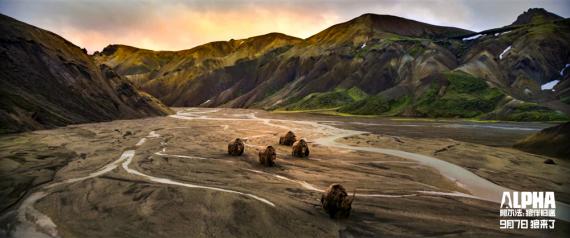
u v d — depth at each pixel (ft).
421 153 107.96
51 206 49.73
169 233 41.11
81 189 56.85
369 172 79.46
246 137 142.41
